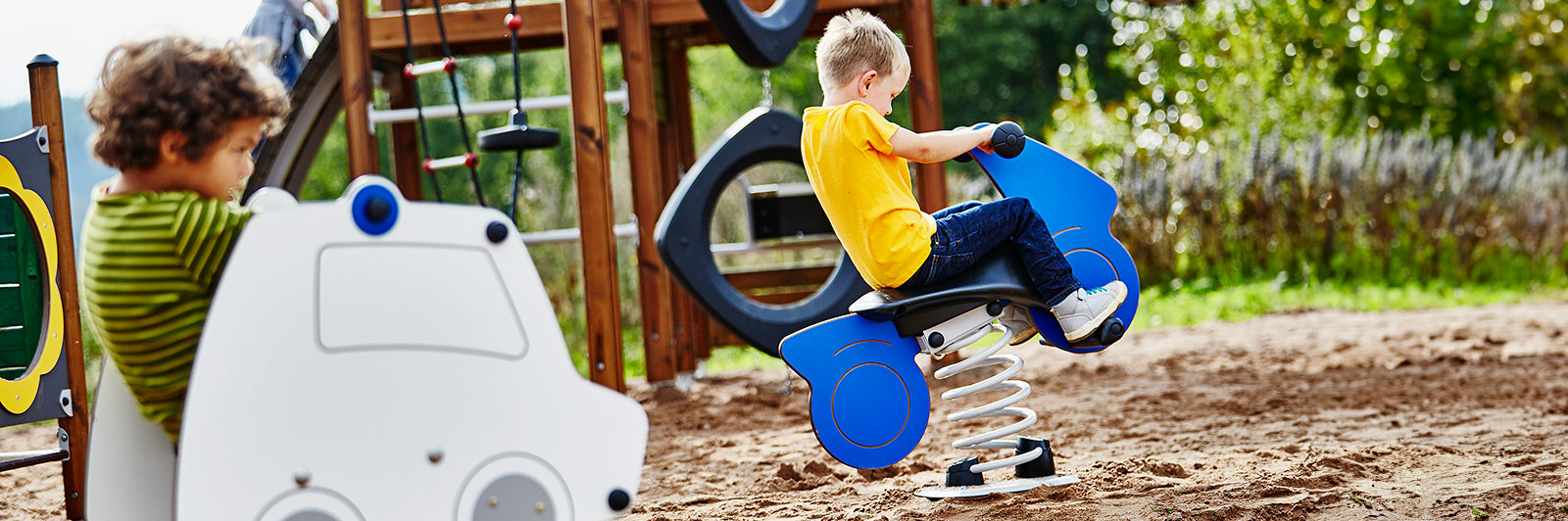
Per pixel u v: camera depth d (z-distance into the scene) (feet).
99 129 7.06
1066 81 60.03
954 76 102.22
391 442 6.77
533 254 41.73
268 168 24.09
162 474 7.71
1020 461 12.67
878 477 14.24
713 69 84.94
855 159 11.28
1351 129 56.44
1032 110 104.73
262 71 7.48
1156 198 45.75
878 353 11.53
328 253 6.72
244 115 7.20
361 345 6.75
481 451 6.94
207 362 6.48
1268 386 21.15
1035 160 12.33
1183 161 47.11
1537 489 11.74
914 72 23.13
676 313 24.85
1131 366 25.02
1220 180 45.09
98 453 7.59
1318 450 14.44
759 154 17.24
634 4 22.30
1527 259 43.16
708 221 17.01
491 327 7.02
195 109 6.96
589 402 7.23
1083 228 12.36
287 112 7.61
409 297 6.85
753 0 22.77
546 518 7.07
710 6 16.71
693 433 18.67
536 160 44.04
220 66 7.18
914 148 11.41
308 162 24.97
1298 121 52.75
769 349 17.08
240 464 6.50
